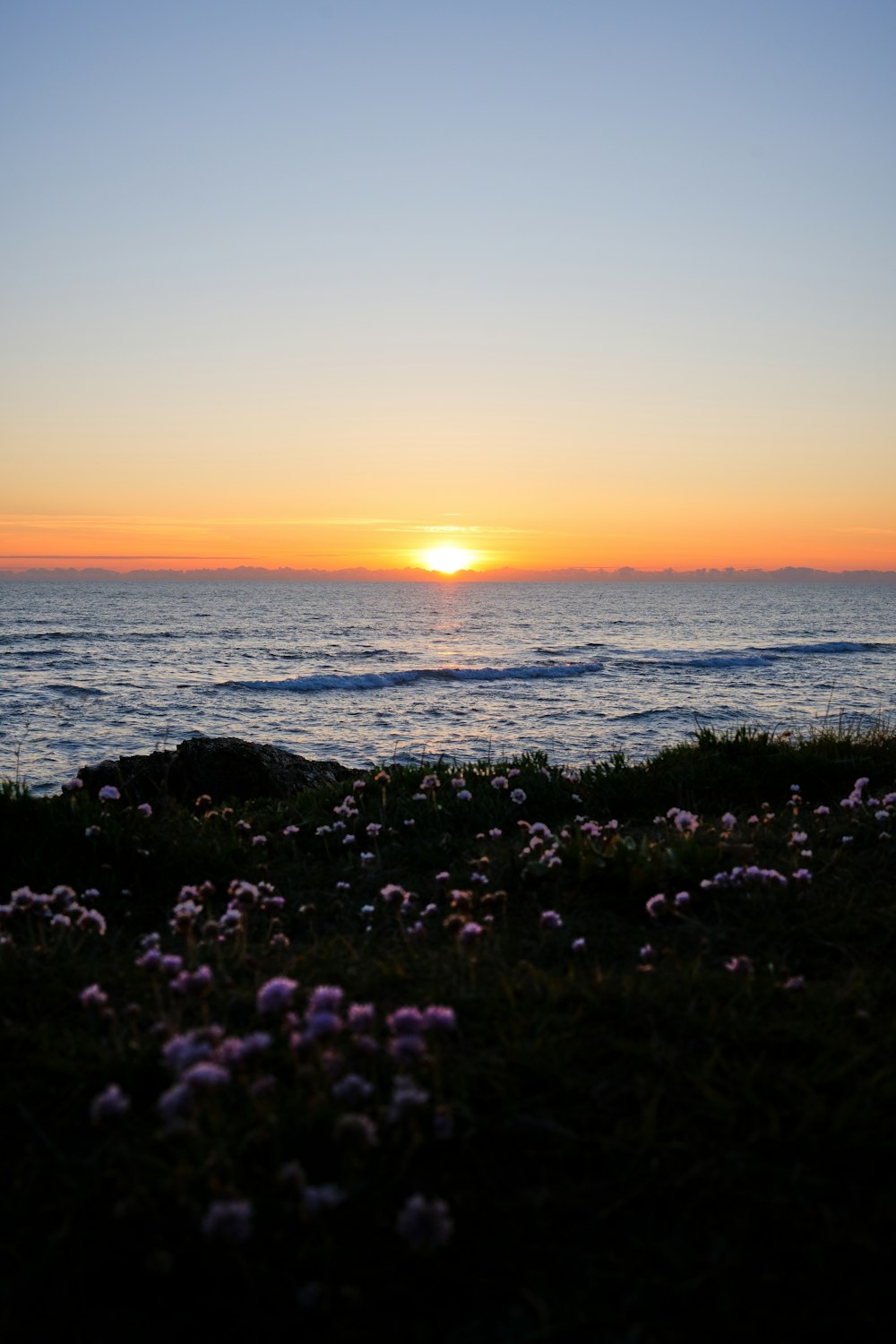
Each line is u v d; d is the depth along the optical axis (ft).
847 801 19.81
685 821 17.25
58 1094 9.02
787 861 16.55
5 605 388.78
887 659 175.01
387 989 11.42
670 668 157.07
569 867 16.43
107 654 175.94
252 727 93.56
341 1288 6.59
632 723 95.09
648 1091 8.80
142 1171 7.74
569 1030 9.84
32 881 17.76
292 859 19.44
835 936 13.14
